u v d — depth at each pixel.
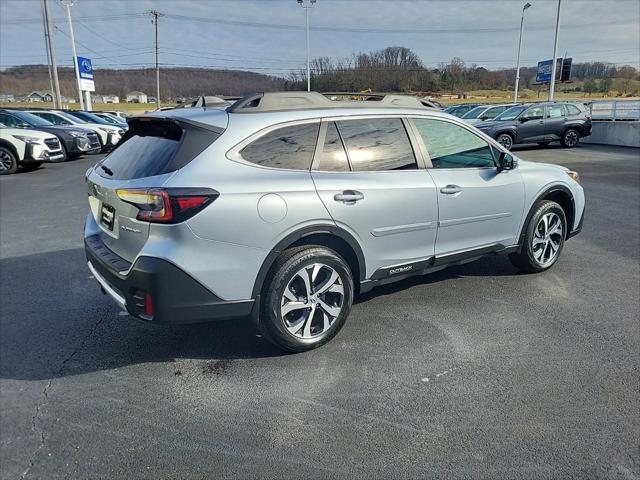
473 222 4.13
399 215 3.62
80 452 2.46
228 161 2.97
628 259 5.34
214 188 2.86
